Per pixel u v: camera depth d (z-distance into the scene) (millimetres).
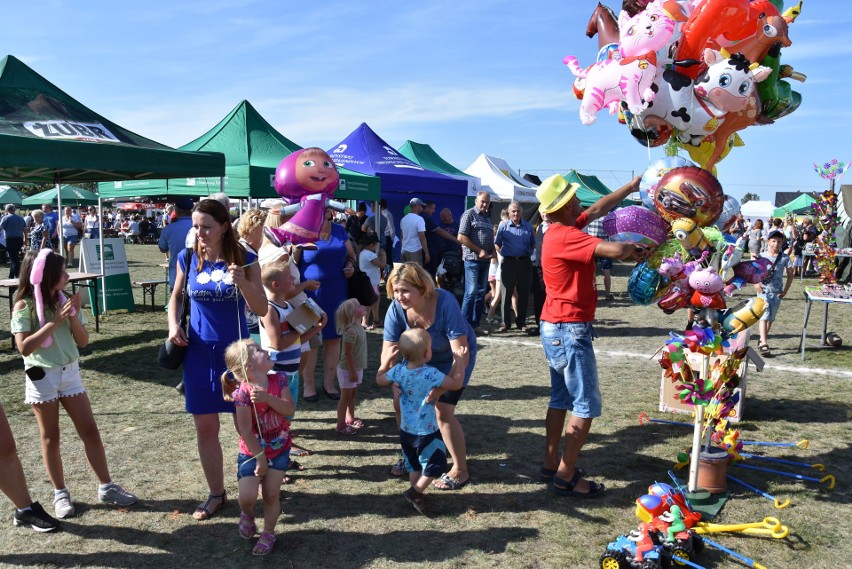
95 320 9875
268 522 3469
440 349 4074
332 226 5926
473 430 5453
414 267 3906
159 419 5629
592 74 4094
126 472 4484
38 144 6004
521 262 9820
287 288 4305
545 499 4156
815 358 8328
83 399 3840
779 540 3631
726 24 3654
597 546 3570
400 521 3850
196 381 3727
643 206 4102
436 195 16469
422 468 3877
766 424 5629
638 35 3723
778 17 3779
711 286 3732
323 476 4500
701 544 3482
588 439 5258
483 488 4316
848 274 15969
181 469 4551
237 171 9477
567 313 4035
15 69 7195
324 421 5629
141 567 3320
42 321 3590
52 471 3807
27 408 5891
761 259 4043
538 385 6898
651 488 3615
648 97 3801
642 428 5512
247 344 3344
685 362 4043
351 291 5969
